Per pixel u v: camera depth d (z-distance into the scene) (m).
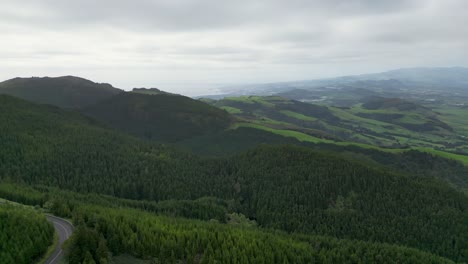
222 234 125.56
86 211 122.12
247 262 110.06
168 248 106.50
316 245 146.38
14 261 85.50
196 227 133.00
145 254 103.62
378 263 140.12
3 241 89.81
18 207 117.12
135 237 105.75
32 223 98.44
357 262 138.00
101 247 91.88
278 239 137.00
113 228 106.06
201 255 112.94
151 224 124.38
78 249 89.62
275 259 120.31
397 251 148.12
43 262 89.69
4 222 96.31
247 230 144.62
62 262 89.56
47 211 128.25
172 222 136.62
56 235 103.25
